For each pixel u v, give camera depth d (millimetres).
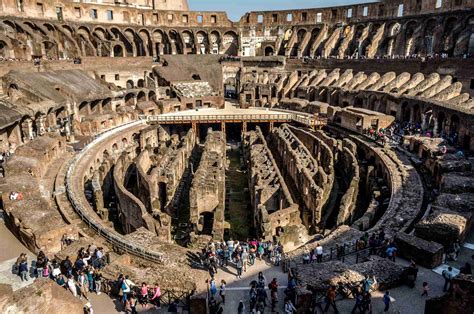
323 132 58969
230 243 24922
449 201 27172
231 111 75750
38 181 34250
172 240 34094
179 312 18969
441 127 49031
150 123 66562
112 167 48812
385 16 85875
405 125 54625
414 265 20516
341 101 71688
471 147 42000
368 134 54375
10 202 27234
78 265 20906
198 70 90062
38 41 70250
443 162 35312
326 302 18656
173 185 40906
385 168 41062
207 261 23078
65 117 56094
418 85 58531
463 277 16984
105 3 95312
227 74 95000
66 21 83438
